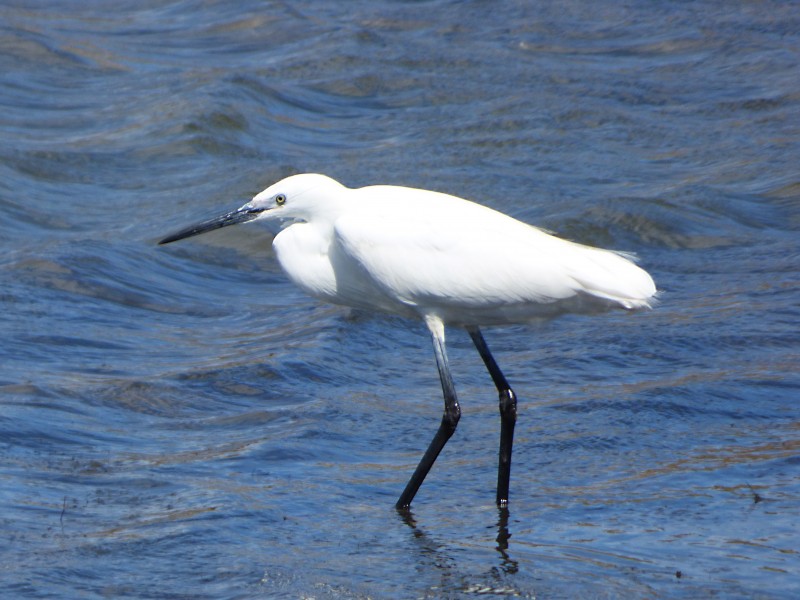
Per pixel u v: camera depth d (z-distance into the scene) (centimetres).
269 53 2959
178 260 1655
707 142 2333
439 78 2750
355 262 952
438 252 920
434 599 732
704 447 1013
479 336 980
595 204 1858
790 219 1897
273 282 1633
